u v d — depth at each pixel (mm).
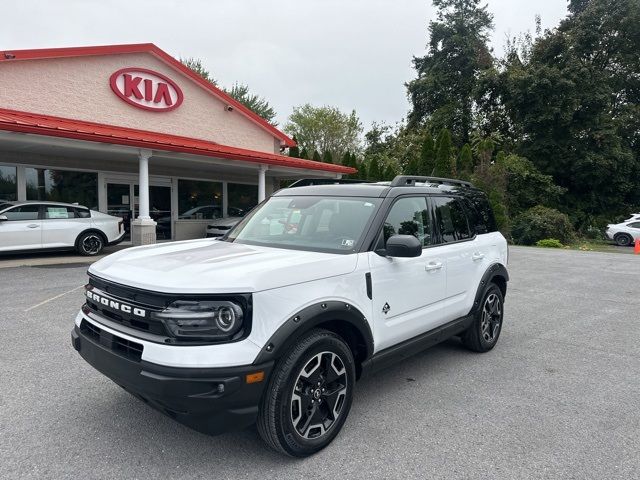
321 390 2998
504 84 32344
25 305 6625
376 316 3404
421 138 34906
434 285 4059
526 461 2924
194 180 17438
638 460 2957
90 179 14414
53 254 12367
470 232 4836
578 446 3121
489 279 4891
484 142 27531
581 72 29250
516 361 4871
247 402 2584
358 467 2826
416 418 3498
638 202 32625
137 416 3395
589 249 22078
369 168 27016
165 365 2482
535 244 24484
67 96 13312
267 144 19625
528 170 29344
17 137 9844
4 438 3055
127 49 14414
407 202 3986
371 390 4039
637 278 11039
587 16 31594
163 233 16609
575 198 32000
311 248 3535
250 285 2625
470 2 38688
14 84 12250
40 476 2648
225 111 17781
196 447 3006
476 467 2848
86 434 3131
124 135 12500
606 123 30859
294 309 2793
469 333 4977
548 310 7453
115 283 2875
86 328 3148
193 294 2557
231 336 2578
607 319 6855
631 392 4074
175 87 15961
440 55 39000
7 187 12625
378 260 3432
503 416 3559
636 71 33750
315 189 4301
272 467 2803
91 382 3979
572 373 4531
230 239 4129
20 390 3799
